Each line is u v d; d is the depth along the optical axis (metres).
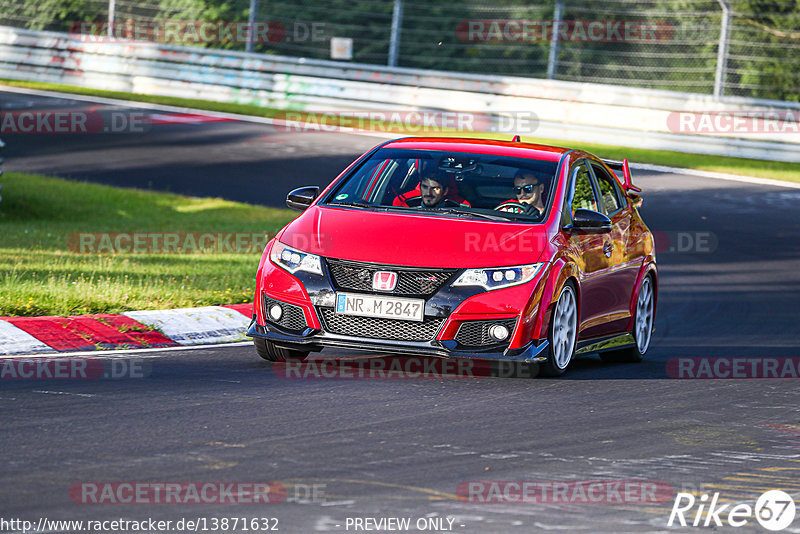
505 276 27.31
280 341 28.09
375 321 27.34
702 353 35.59
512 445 21.33
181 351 30.77
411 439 21.39
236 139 91.50
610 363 33.28
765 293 50.25
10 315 33.06
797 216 71.56
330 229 28.55
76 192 72.88
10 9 146.25
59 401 23.45
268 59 108.06
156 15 137.12
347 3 136.75
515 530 16.14
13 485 17.25
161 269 46.00
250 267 48.31
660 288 50.66
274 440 20.84
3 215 65.19
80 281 39.44
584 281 29.95
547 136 95.38
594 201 32.34
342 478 18.41
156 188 75.25
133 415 22.44
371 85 101.44
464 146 32.00
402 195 30.27
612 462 20.42
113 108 102.62
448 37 136.12
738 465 20.70
